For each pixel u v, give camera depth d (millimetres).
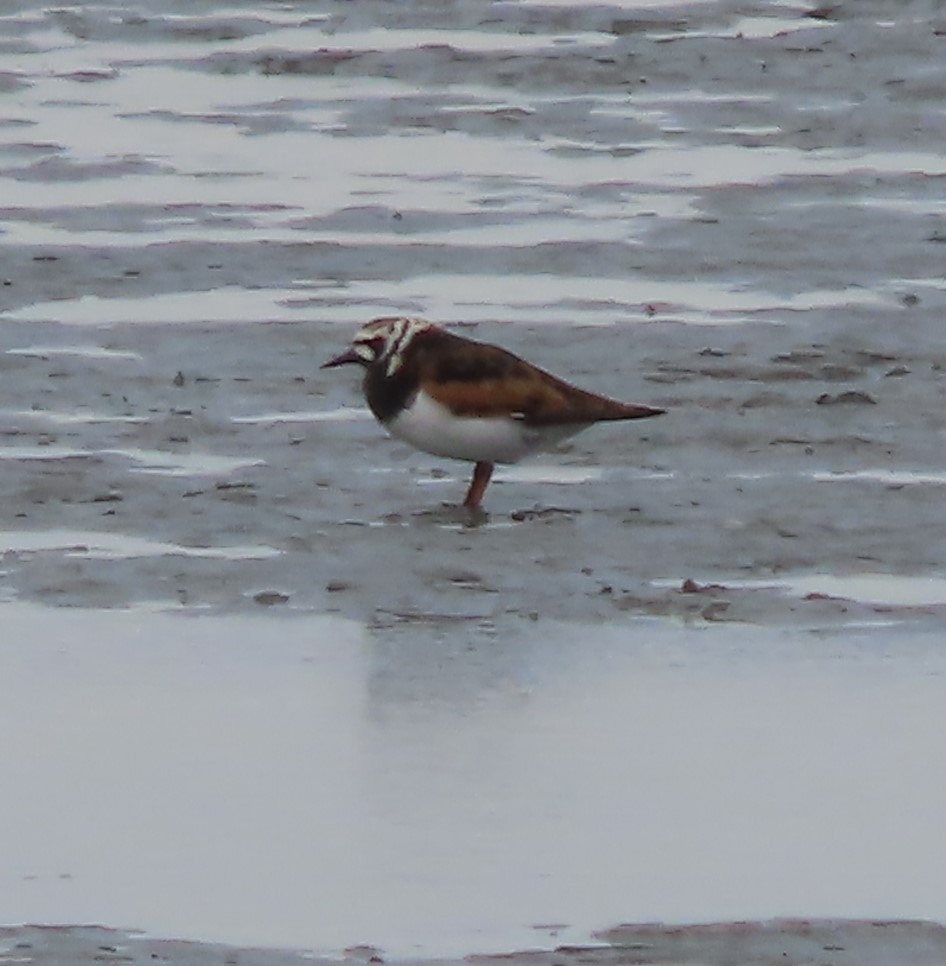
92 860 10305
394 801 10789
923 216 21891
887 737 11500
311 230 21641
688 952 9523
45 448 15727
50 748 11398
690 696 11977
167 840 10469
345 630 12898
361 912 9836
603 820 10609
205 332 18453
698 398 16859
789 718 11711
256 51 28922
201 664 12430
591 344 18219
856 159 24203
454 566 13781
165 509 14633
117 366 17547
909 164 23922
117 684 12156
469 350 14578
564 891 10016
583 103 26625
